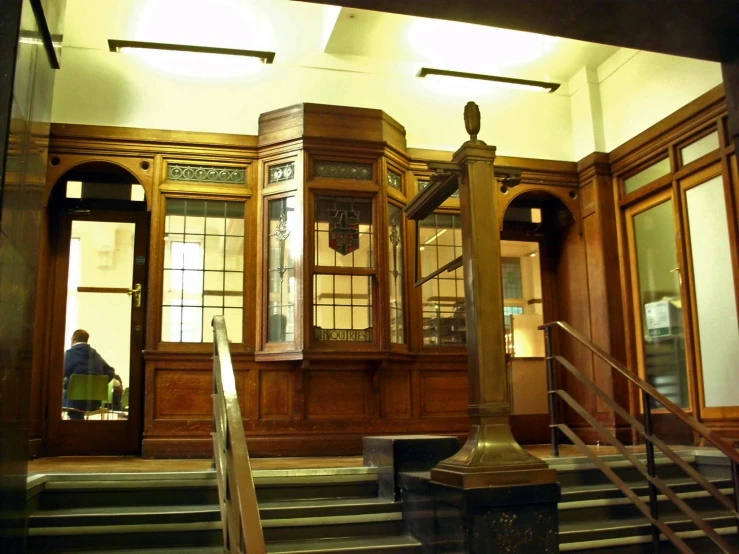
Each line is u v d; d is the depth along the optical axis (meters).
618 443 4.04
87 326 6.20
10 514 2.80
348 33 6.30
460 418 6.41
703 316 5.82
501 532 2.86
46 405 6.00
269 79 6.48
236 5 6.15
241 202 6.33
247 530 2.17
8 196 2.61
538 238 7.51
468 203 3.26
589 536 3.81
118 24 6.12
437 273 3.67
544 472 2.96
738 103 3.85
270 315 6.05
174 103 6.26
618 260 6.78
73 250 6.30
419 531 3.48
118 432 6.09
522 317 7.43
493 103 7.05
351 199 6.21
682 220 6.02
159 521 3.58
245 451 2.59
